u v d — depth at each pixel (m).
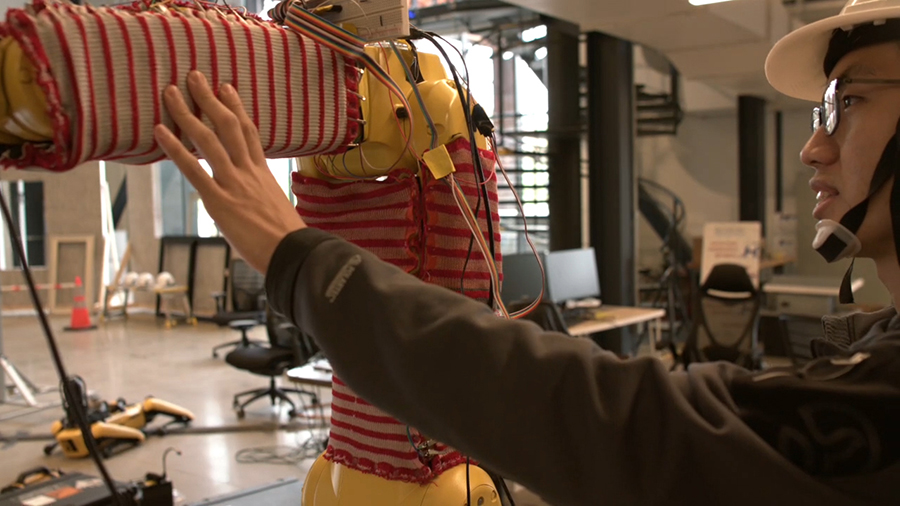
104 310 10.01
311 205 1.01
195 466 4.45
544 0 4.50
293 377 3.78
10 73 0.61
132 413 4.95
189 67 0.67
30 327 9.73
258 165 0.67
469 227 0.94
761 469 0.53
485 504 0.99
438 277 0.95
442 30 8.12
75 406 0.83
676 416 0.54
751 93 8.91
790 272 9.86
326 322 0.61
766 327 7.20
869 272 7.55
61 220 10.75
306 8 0.84
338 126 0.80
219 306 7.72
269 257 0.64
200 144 0.64
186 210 10.89
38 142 0.66
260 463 4.49
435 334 0.58
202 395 6.15
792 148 10.09
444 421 0.57
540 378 0.57
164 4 0.73
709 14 4.84
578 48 7.61
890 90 0.64
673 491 0.54
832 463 0.54
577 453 0.55
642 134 8.88
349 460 1.00
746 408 0.57
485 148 0.97
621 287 6.21
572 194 7.89
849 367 0.57
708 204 10.52
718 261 6.89
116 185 11.41
